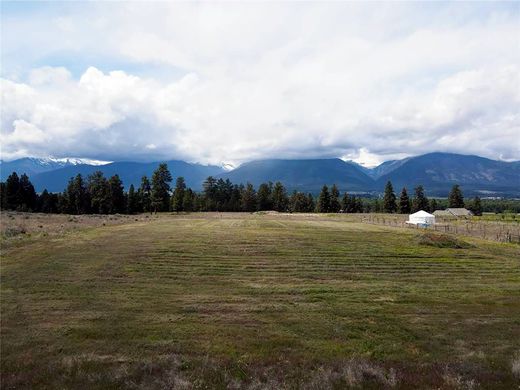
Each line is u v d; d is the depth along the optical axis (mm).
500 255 28719
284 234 39656
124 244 30188
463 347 11102
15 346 10680
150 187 111625
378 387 8523
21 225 42500
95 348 10602
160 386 8414
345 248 30141
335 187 130375
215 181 142250
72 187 105750
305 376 8984
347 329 12539
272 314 14031
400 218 80938
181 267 22172
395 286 18734
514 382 8734
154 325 12586
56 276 19188
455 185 126438
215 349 10672
